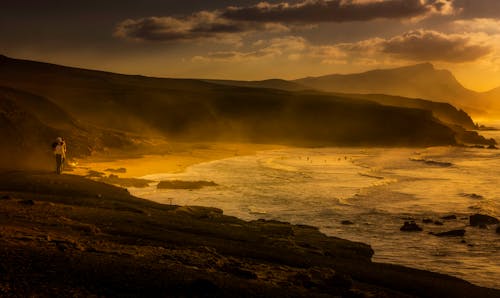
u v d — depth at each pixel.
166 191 49.66
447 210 45.09
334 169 75.38
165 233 25.66
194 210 37.12
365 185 59.03
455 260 30.00
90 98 131.38
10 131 52.94
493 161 97.38
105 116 122.94
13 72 167.12
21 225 21.61
